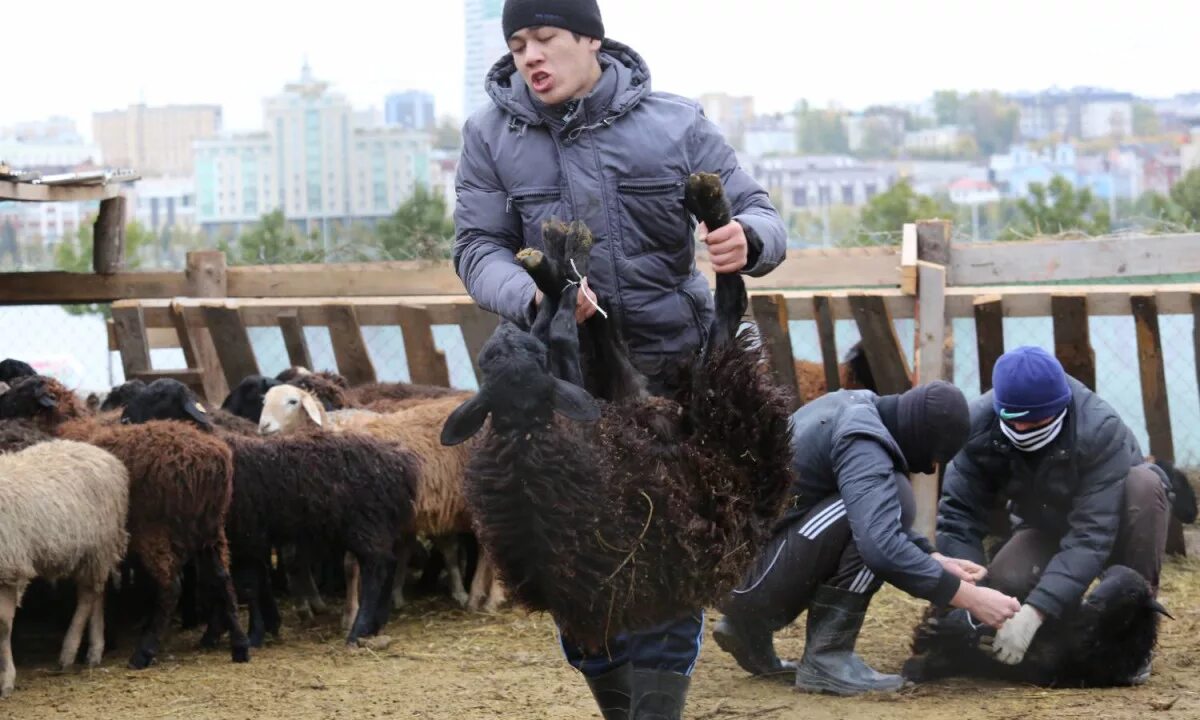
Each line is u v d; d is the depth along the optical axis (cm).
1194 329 895
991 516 785
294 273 1169
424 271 1155
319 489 739
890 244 1223
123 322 1015
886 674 596
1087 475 591
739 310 418
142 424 728
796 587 579
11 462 660
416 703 598
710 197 399
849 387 1010
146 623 782
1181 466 1145
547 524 362
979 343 912
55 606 833
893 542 542
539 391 362
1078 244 1073
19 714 607
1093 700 547
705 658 660
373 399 955
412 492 766
